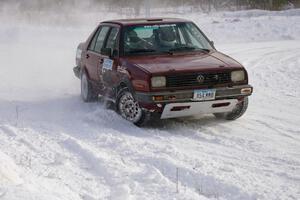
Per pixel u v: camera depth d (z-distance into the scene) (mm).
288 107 8977
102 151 6180
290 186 4926
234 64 7570
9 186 4379
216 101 7312
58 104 9398
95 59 8922
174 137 6922
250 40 21891
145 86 7090
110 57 8195
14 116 8281
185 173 5258
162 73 7086
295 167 5539
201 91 7164
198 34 8703
